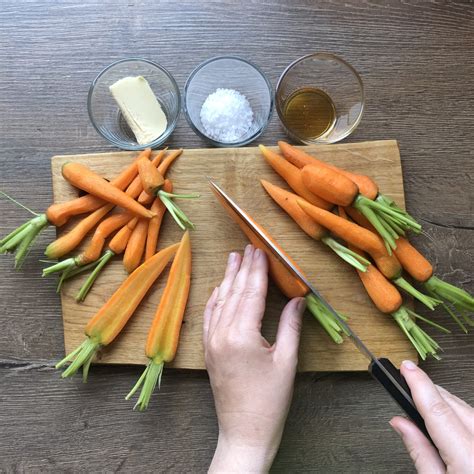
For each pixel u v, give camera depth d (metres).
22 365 0.97
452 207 0.99
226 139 0.97
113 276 0.94
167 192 0.93
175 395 0.96
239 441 0.82
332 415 0.97
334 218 0.90
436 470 0.73
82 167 0.92
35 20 1.00
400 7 1.01
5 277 0.97
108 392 0.96
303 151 0.95
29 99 0.99
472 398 0.97
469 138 1.00
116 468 0.96
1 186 0.99
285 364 0.85
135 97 0.94
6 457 0.96
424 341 0.90
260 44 1.01
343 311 0.93
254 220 0.95
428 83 1.01
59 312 0.97
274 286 0.94
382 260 0.91
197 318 0.93
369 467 0.97
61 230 0.94
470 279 0.98
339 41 1.01
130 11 1.00
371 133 1.00
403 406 0.77
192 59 1.00
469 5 1.00
